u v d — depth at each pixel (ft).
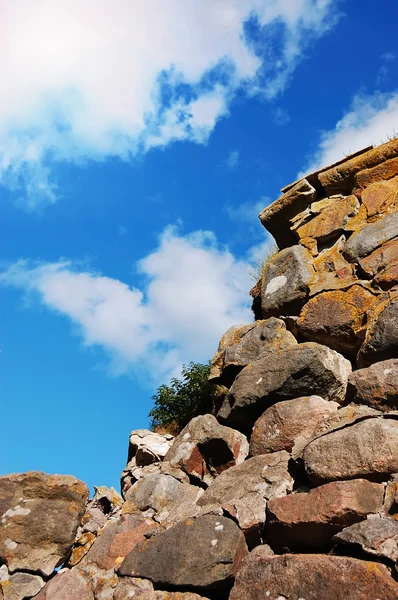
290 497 18.19
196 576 18.21
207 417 25.77
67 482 24.17
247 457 23.56
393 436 17.81
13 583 21.90
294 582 15.65
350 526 16.07
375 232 27.37
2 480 24.30
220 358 29.58
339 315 25.53
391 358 21.97
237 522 19.15
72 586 21.08
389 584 14.17
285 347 26.12
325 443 19.04
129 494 24.59
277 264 30.32
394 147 30.07
